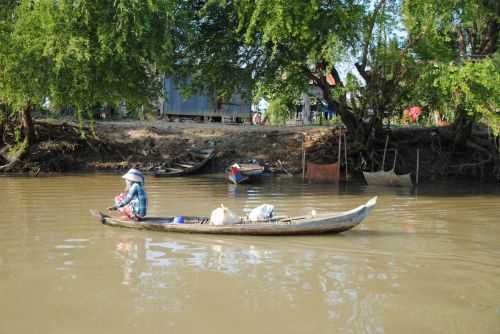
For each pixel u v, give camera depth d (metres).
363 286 8.84
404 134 26.88
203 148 26.19
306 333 7.06
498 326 7.39
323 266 9.88
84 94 19.97
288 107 24.34
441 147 26.28
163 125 28.44
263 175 24.39
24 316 7.48
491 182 23.73
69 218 13.54
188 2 20.78
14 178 21.23
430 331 7.20
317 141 26.70
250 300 8.12
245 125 30.67
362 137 24.27
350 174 24.16
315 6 18.09
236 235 11.86
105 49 18.09
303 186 21.28
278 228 11.78
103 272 9.28
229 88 22.27
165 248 10.82
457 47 24.11
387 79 22.09
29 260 9.91
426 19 19.36
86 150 24.80
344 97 23.36
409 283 9.06
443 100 20.25
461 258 10.64
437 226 13.67
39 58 18.44
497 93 18.64
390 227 13.43
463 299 8.36
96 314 7.55
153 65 20.33
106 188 19.03
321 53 19.34
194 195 18.20
